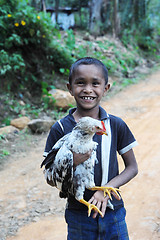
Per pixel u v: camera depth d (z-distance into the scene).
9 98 7.15
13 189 4.32
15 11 7.74
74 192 1.75
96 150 1.88
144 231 3.21
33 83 7.91
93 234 1.91
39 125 6.17
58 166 1.72
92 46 11.13
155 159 4.93
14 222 3.59
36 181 4.53
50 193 4.20
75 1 12.48
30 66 8.05
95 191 1.86
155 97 8.34
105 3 13.02
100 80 1.86
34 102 7.54
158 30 15.80
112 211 1.93
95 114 1.96
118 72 10.60
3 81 7.30
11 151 5.48
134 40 13.76
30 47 8.23
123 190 4.11
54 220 3.59
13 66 7.48
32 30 7.79
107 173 1.89
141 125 6.44
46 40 8.45
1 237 3.32
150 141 5.62
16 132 6.15
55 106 7.32
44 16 8.55
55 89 7.73
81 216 1.92
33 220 3.61
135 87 9.60
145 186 4.16
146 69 11.79
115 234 1.91
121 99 8.34
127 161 2.05
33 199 4.06
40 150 5.52
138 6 14.20
